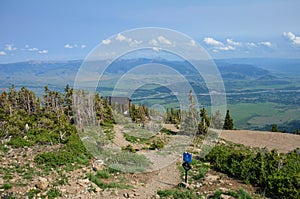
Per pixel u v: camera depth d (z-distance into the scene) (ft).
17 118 52.34
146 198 28.04
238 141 65.36
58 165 35.32
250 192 29.71
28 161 35.63
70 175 32.17
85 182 30.09
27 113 63.67
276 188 29.50
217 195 27.53
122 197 27.76
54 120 55.11
